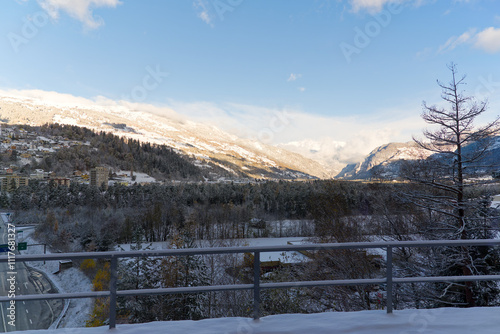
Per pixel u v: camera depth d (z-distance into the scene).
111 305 2.86
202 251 2.77
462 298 11.52
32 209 50.72
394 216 16.20
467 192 12.82
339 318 3.09
